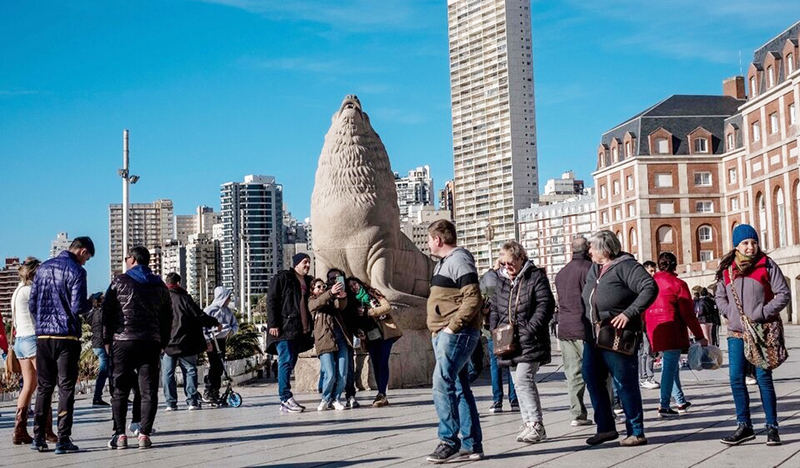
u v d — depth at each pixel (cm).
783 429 891
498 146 14288
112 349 930
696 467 707
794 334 3444
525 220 14138
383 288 1511
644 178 7162
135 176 2589
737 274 814
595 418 847
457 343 767
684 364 1884
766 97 5159
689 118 7288
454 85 14988
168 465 798
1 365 1741
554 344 3098
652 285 809
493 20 14200
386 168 1570
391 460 786
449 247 799
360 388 1489
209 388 1356
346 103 1552
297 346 1219
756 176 5347
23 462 844
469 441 779
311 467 762
